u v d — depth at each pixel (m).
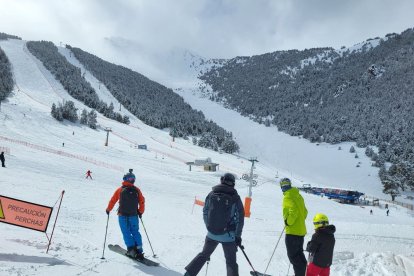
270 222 22.08
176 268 7.23
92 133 100.44
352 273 8.49
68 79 174.50
